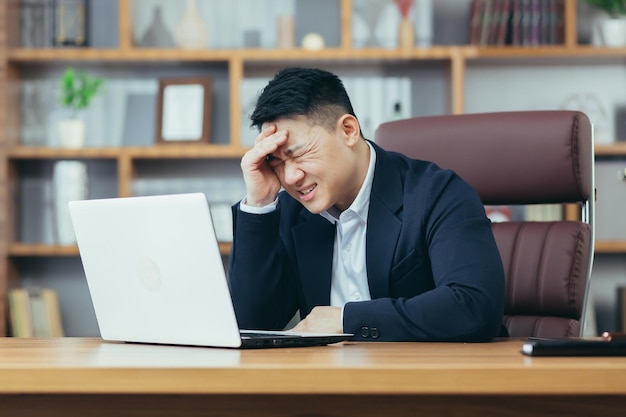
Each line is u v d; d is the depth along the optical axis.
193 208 1.43
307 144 1.91
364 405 1.12
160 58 4.59
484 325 1.73
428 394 1.12
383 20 4.77
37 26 4.77
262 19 4.85
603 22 4.68
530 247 2.33
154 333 1.59
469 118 2.42
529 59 4.68
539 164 2.33
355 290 2.10
